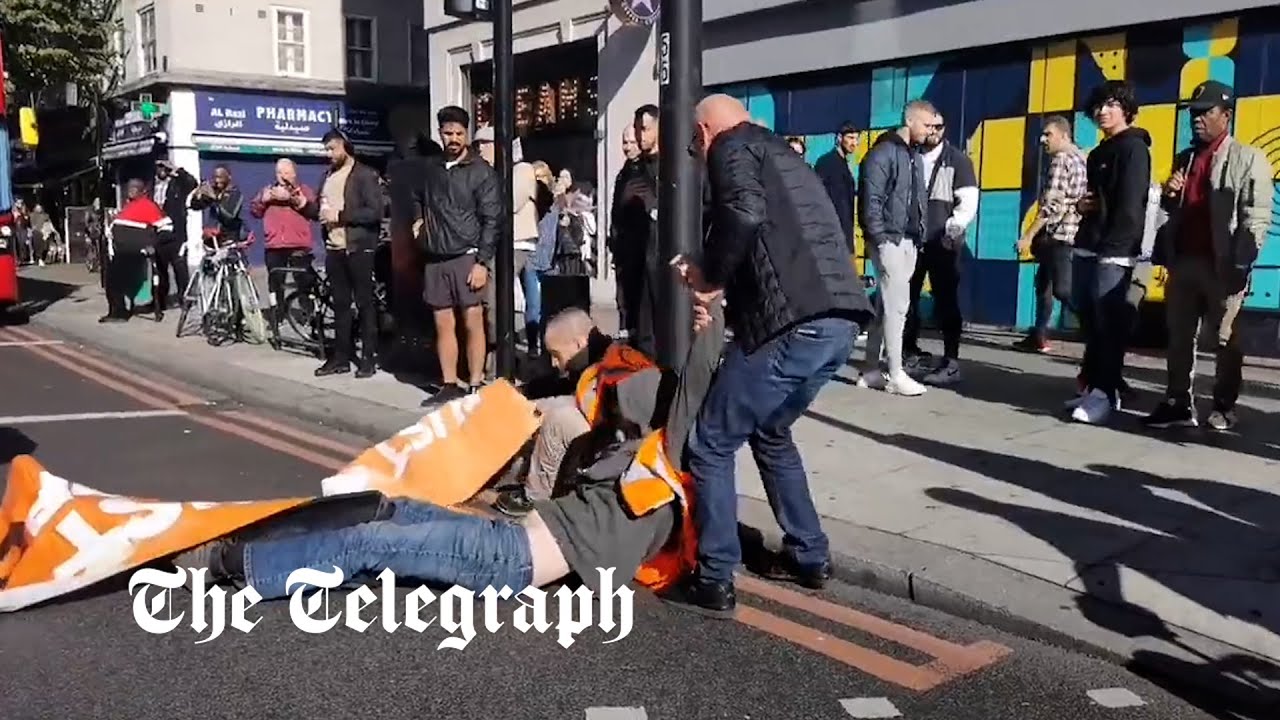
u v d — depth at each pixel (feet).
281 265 36.09
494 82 23.95
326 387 28.40
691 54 18.67
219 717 11.04
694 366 13.79
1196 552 15.08
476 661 12.42
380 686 11.77
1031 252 31.14
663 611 14.07
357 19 81.61
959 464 19.56
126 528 13.83
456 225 24.49
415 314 28.73
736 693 11.76
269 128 78.43
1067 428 21.98
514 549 13.70
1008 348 31.63
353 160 29.40
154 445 23.29
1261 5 27.12
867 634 13.42
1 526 14.08
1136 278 23.97
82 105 91.66
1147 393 25.11
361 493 13.99
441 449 16.81
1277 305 27.91
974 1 32.81
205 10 75.87
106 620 13.34
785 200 12.96
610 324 37.29
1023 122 32.63
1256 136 27.91
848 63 36.47
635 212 23.57
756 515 16.98
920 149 25.84
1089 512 16.80
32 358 37.29
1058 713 11.44
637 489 13.73
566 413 16.71
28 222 90.63
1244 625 12.89
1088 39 30.86
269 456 22.25
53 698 11.41
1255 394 24.94
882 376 26.21
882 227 24.52
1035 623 13.29
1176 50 29.17
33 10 74.49
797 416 13.89
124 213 44.52
